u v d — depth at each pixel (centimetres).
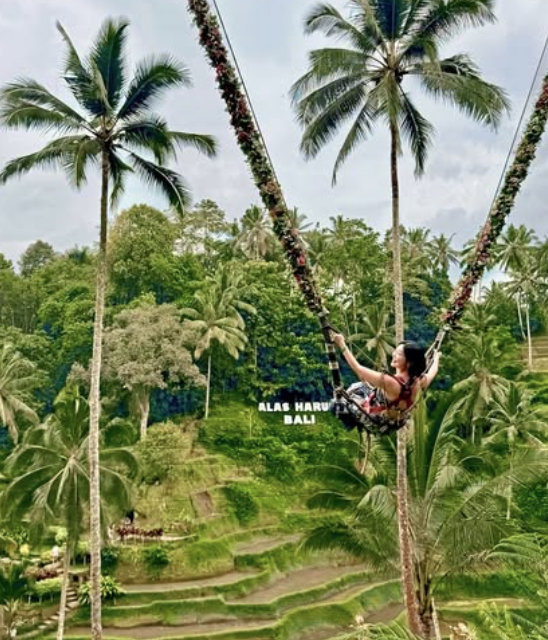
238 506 3922
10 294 6000
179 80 1902
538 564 1066
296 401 5309
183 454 4147
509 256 5825
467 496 1641
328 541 1723
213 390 5281
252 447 4553
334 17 1888
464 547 1586
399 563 1744
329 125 1988
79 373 4100
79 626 2809
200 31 651
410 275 5522
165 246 5425
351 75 1903
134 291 5278
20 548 3319
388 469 1823
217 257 6531
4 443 4647
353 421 550
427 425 1758
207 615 2902
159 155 1977
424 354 528
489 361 4172
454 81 1816
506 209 792
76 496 2203
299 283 607
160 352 4197
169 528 3597
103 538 2528
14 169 1895
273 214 638
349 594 3141
